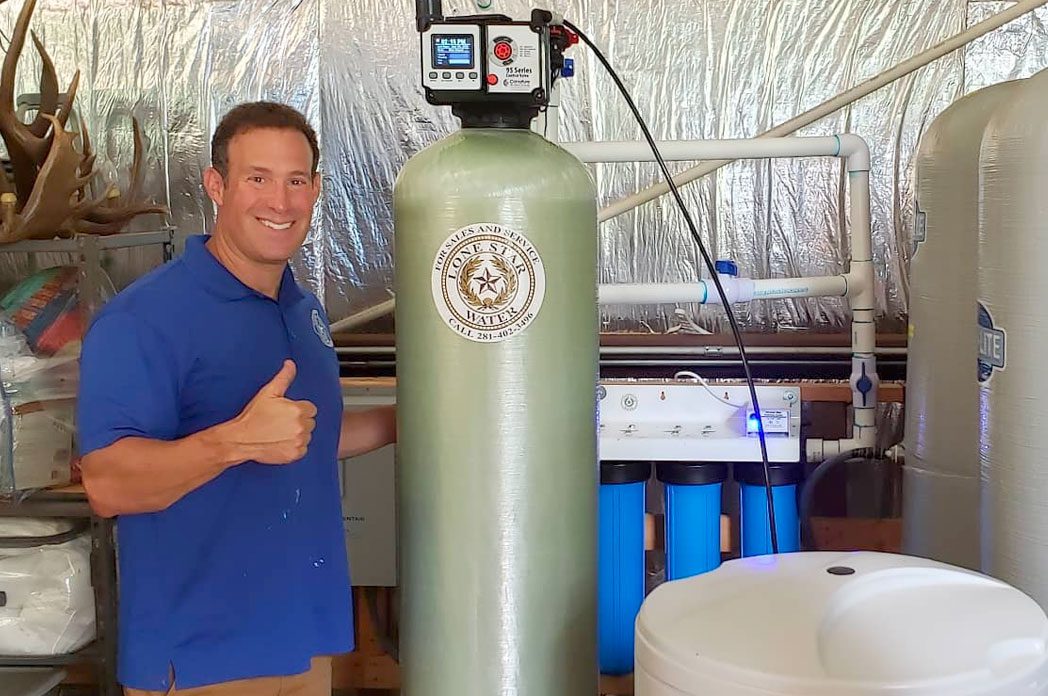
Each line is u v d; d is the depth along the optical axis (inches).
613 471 74.8
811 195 98.7
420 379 57.1
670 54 98.9
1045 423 56.8
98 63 102.8
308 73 101.4
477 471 56.4
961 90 97.0
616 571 75.4
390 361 100.2
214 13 101.7
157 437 54.0
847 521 92.4
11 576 77.7
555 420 56.8
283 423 49.0
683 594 47.3
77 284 79.0
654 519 88.1
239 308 56.9
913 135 97.6
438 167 55.5
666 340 98.7
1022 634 42.0
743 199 99.2
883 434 95.6
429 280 55.9
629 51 99.0
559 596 58.2
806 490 81.1
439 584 58.0
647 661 43.5
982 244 61.2
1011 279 58.0
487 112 57.1
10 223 76.1
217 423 56.1
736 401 80.3
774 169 98.7
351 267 102.4
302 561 59.1
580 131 100.0
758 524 77.3
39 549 78.2
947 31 96.7
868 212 80.7
